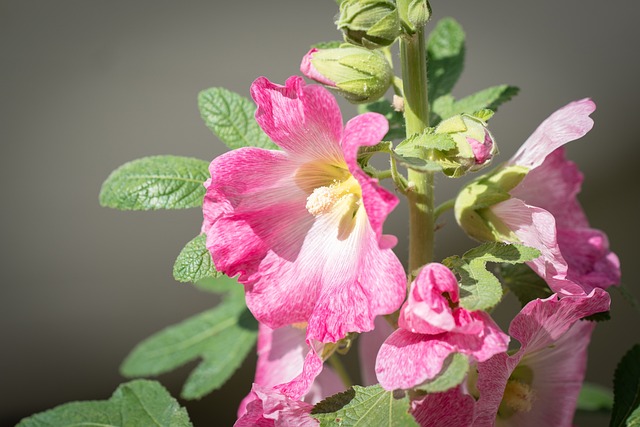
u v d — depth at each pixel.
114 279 1.34
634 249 1.31
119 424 0.79
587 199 1.34
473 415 0.71
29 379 1.32
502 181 0.76
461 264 0.72
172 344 0.93
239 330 0.93
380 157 1.13
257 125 0.80
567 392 0.78
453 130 0.72
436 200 1.23
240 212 0.74
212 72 1.34
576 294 0.74
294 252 0.75
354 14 0.73
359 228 0.75
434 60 0.84
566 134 0.75
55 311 1.33
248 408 0.74
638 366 0.79
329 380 0.83
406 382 0.69
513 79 1.33
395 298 0.69
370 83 0.74
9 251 1.34
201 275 0.74
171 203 0.77
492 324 0.70
